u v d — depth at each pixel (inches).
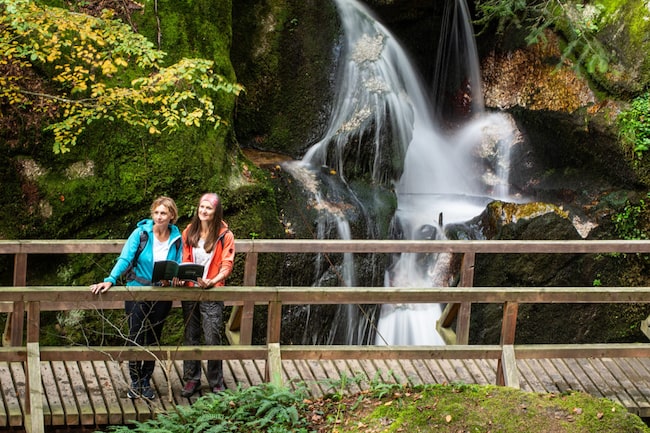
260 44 541.3
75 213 409.7
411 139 560.4
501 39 591.5
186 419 248.7
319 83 549.0
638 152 521.3
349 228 486.9
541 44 569.6
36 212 406.0
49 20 362.6
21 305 289.0
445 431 226.2
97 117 384.5
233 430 239.6
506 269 507.8
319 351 272.8
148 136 422.9
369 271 489.1
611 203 530.0
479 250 324.8
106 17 379.9
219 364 282.4
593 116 540.1
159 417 248.7
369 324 480.4
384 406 239.3
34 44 372.2
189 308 279.1
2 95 388.2
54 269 409.7
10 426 262.4
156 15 446.3
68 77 385.7
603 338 518.0
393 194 527.5
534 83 577.3
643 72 526.3
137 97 382.3
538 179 582.9
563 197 558.9
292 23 549.0
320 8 558.6
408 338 488.4
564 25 554.3
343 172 530.0
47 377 280.5
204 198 270.2
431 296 279.1
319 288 271.3
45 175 409.1
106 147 416.2
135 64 428.1
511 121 603.2
